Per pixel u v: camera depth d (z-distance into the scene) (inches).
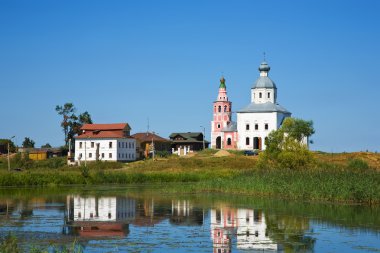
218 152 6712.6
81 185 4215.1
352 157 5423.2
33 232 1782.7
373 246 1561.3
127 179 4473.4
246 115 7214.6
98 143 7076.8
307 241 1642.5
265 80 7386.8
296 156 3892.7
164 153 7642.7
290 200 2790.4
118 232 1797.5
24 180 4170.8
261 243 1612.9
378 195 2549.2
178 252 1478.8
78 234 1750.7
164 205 2613.2
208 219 2107.5
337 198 2677.2
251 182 3275.1
